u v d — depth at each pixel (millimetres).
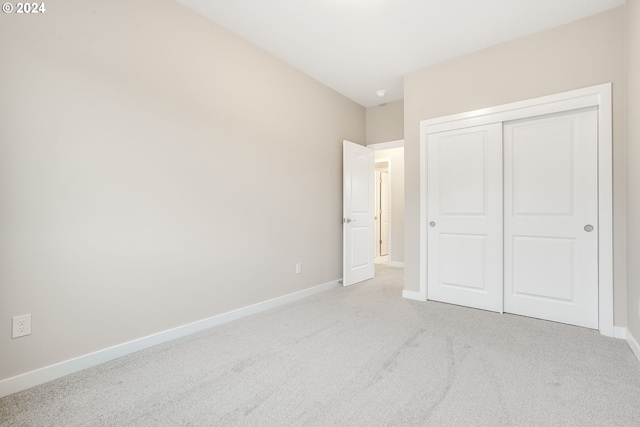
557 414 1390
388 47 2924
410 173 3377
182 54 2332
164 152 2225
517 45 2748
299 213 3420
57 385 1653
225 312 2639
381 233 7129
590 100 2404
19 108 1600
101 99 1904
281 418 1377
